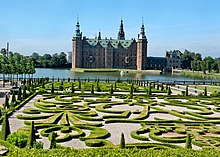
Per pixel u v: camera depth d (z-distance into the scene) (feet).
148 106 183.21
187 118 154.20
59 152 63.21
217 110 179.83
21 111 161.27
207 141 109.09
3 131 95.14
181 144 107.34
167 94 258.57
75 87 288.71
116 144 104.83
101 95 233.76
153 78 595.47
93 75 637.30
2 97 221.46
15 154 61.98
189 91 302.04
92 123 132.77
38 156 60.75
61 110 158.40
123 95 233.55
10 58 362.74
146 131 123.75
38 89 261.65
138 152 64.34
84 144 104.17
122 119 143.95
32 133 86.33
